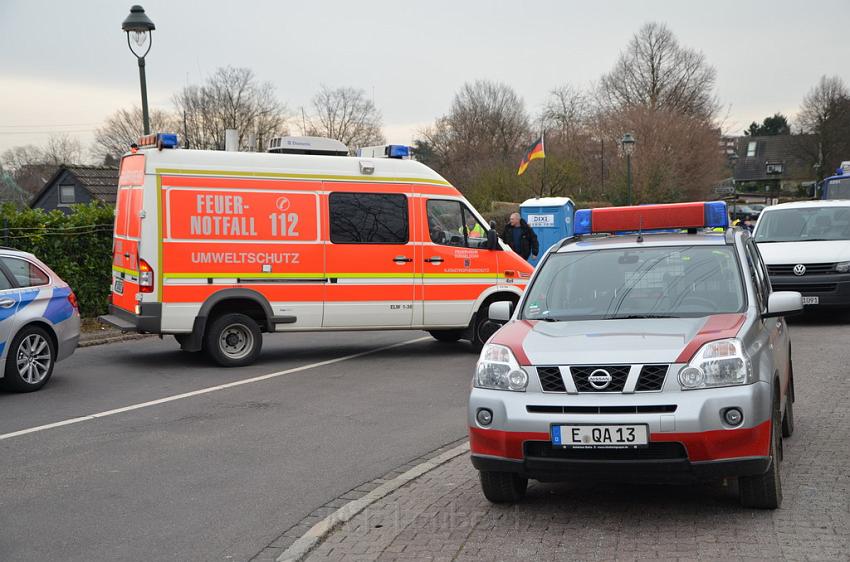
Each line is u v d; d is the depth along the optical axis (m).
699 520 5.54
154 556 5.30
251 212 12.44
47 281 11.19
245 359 12.62
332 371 12.20
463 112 81.00
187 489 6.69
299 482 6.85
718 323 5.93
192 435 8.48
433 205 13.55
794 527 5.30
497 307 6.91
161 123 76.25
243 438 8.34
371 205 13.14
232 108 72.19
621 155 51.28
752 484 5.56
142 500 6.43
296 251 12.68
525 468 5.53
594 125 56.41
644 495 6.18
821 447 7.23
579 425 5.38
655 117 55.78
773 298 6.34
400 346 14.80
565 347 5.69
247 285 12.43
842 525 5.30
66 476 7.09
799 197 87.75
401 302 13.30
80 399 10.30
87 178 42.12
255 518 5.98
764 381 5.52
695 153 57.03
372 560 5.08
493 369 5.75
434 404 9.89
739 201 90.12
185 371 12.21
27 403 10.09
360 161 13.12
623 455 5.39
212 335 12.40
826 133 87.12
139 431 8.66
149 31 16.95
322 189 12.85
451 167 75.75
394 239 13.27
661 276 6.73
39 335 10.86
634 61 72.94
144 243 11.95
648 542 5.18
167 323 12.05
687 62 72.50
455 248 13.66
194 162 12.20
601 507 5.94
